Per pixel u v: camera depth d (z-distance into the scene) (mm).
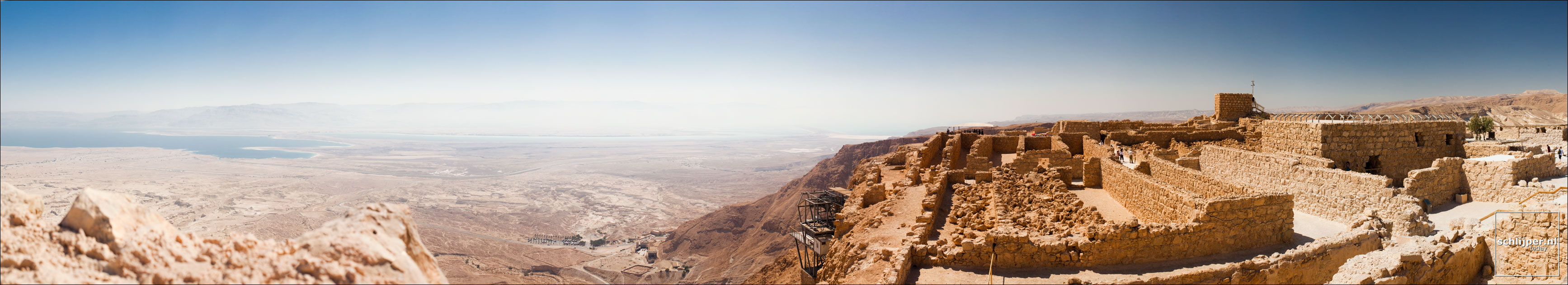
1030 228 23219
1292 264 17641
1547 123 58938
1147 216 26609
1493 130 53250
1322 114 38125
